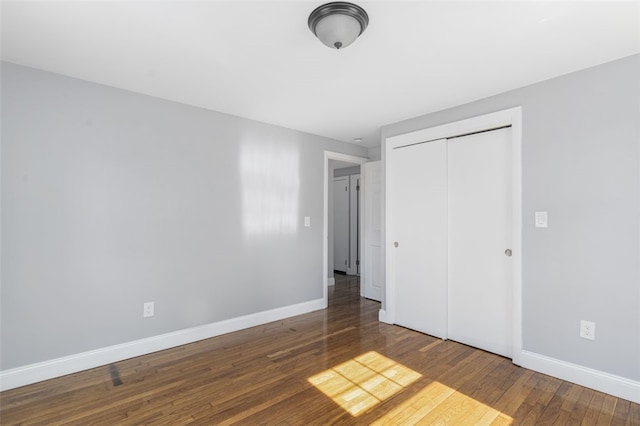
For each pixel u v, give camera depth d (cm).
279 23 176
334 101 294
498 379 234
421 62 220
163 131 289
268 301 363
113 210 262
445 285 313
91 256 251
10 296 220
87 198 250
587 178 225
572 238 231
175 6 161
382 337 317
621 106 212
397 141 353
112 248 261
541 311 244
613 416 190
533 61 217
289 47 201
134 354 269
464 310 301
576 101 231
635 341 205
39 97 231
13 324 220
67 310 240
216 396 210
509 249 273
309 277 404
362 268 477
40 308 230
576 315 228
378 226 455
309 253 405
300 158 396
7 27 179
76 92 246
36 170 229
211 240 318
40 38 191
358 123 362
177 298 295
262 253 358
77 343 244
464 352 282
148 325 278
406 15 167
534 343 248
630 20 171
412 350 285
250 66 227
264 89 268
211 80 251
